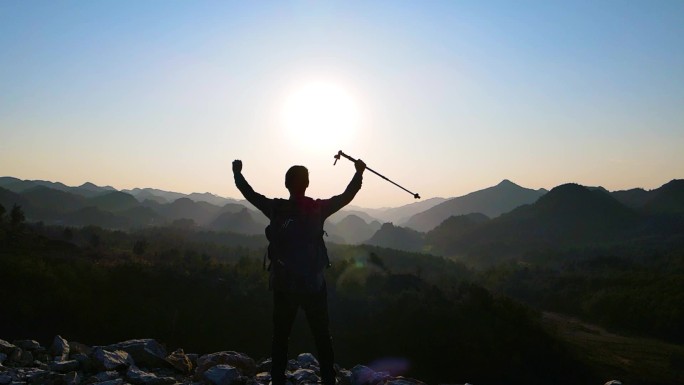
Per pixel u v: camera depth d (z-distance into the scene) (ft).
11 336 143.74
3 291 155.94
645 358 196.44
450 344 162.30
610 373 171.01
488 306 182.19
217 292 189.98
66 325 156.76
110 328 162.30
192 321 174.81
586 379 163.53
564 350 176.04
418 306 178.91
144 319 168.55
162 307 177.47
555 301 337.72
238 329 175.42
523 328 178.19
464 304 183.32
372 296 199.82
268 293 197.57
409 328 168.45
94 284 179.42
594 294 322.75
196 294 188.24
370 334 173.78
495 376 152.46
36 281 165.99
